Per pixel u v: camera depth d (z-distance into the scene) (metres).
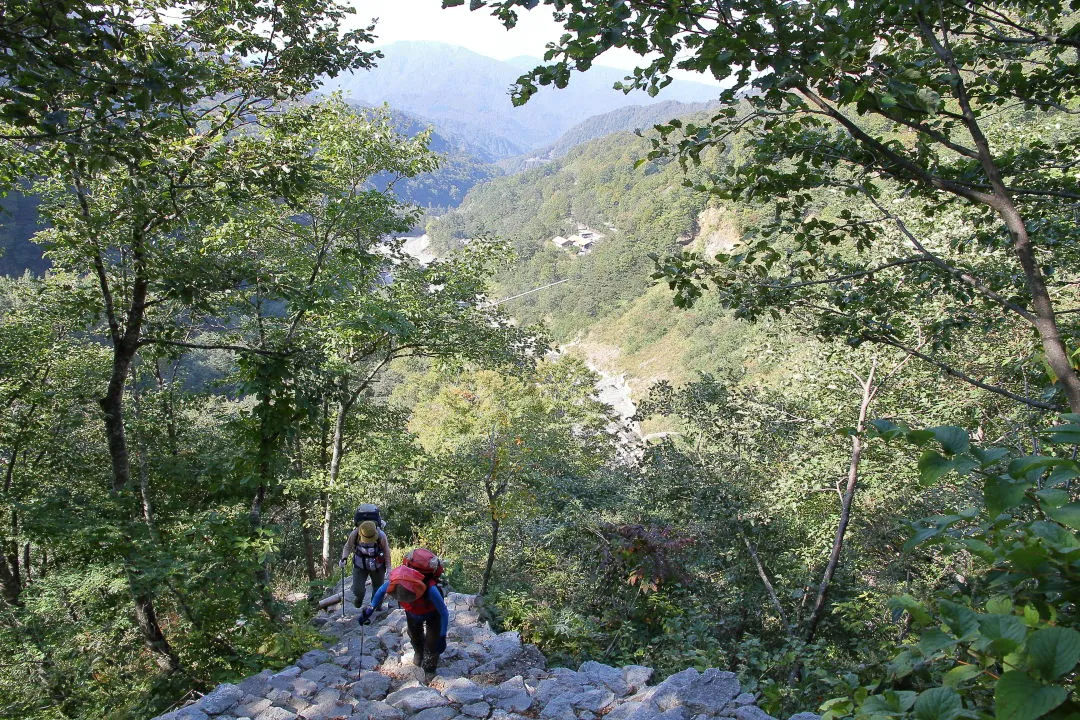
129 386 16.20
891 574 11.77
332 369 9.06
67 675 8.55
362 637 6.29
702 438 12.57
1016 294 5.09
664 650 8.40
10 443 14.93
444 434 24.78
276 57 8.71
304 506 16.33
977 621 1.46
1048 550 1.48
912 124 3.64
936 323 5.27
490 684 5.54
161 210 7.98
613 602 10.28
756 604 10.73
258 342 9.97
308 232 13.87
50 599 8.48
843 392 11.93
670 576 10.20
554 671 5.80
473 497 15.70
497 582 12.30
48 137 3.98
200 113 7.74
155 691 7.25
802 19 3.11
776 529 11.53
